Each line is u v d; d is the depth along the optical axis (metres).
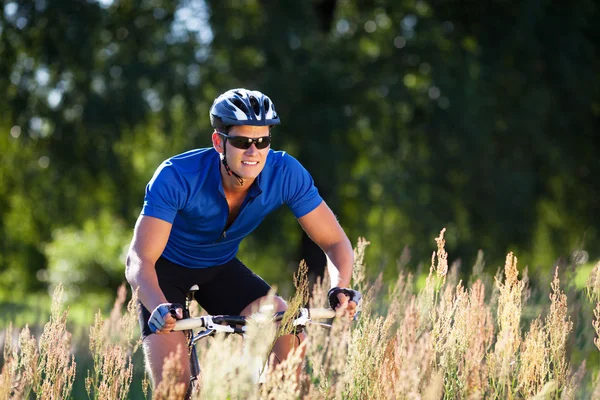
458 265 13.74
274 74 44.03
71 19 43.06
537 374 10.38
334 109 44.22
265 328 9.09
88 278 64.25
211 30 45.31
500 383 10.27
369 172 48.25
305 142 44.44
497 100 48.00
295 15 46.06
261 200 11.10
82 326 17.47
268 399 9.00
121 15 45.75
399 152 48.41
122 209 48.88
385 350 10.31
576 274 12.45
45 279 66.12
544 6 47.69
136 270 10.00
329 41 47.47
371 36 48.91
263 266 53.34
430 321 11.47
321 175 44.56
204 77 44.56
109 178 47.56
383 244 48.41
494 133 48.31
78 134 44.25
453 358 10.27
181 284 11.79
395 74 45.91
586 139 51.56
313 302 12.91
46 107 44.62
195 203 10.80
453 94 45.44
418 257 46.41
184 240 11.46
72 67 43.69
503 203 47.31
